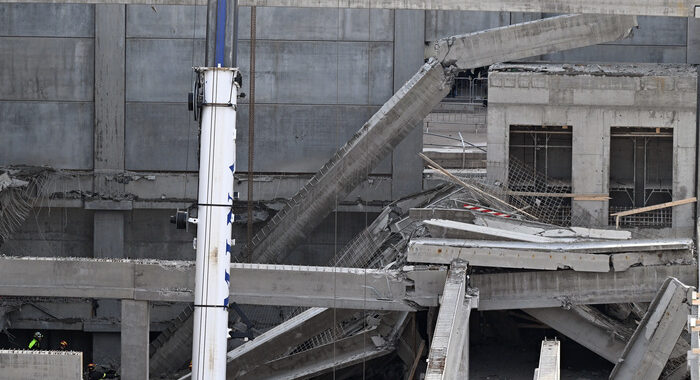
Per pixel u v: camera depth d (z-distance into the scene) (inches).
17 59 4384.8
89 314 4434.1
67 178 4407.0
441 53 3836.1
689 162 3944.4
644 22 4350.4
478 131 5246.1
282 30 4345.5
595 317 3341.5
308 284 3280.0
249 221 3971.5
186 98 4377.5
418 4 3206.2
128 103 4379.9
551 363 2417.6
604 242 3339.1
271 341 3449.8
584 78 3914.9
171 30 4352.9
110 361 4466.0
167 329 3922.2
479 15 4335.6
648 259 3265.3
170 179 4402.1
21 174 4343.0
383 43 4347.9
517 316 3951.8
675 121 3927.2
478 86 5334.6
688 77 3909.9
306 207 3954.2
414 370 3309.5
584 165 3934.5
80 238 4483.3
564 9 3253.0
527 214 3764.8
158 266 3304.6
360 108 4365.2
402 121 3882.9
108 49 4352.9
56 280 3319.4
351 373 3624.5
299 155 4382.4
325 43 4350.4
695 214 3961.6
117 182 4394.7
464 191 3887.8
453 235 3376.0
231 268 3284.9
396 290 3257.9
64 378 2628.0
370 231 3934.5
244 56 4352.9
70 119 4399.6
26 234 4466.0
